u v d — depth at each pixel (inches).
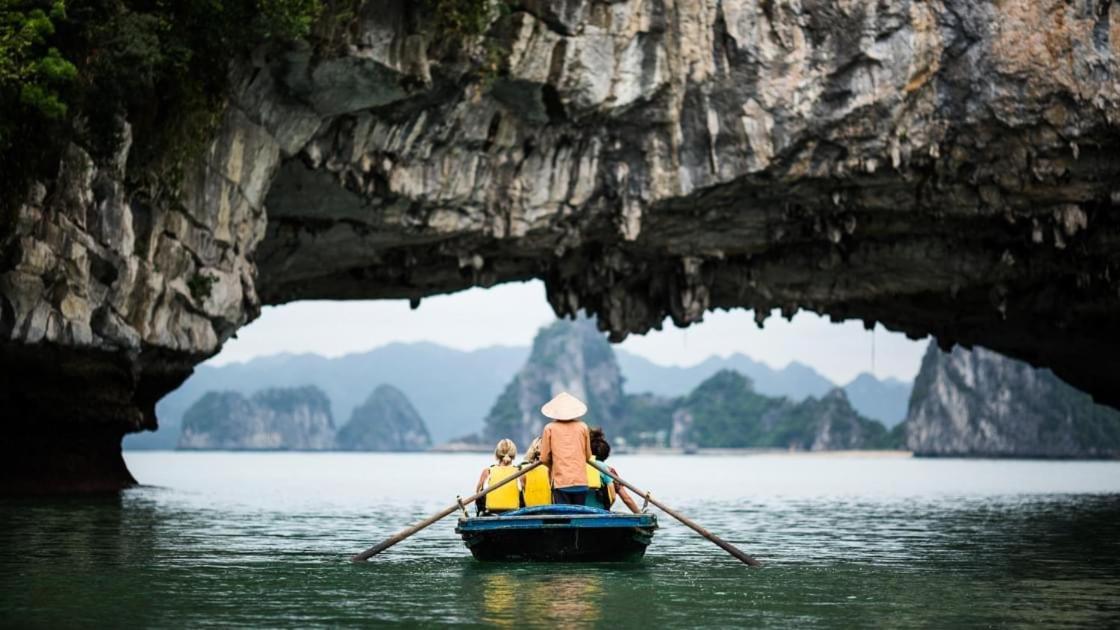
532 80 1004.6
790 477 2866.6
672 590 495.2
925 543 758.5
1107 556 674.2
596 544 567.5
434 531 782.5
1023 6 1023.0
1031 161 1068.5
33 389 895.1
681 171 1082.1
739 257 1275.8
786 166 1068.5
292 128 965.8
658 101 1053.2
